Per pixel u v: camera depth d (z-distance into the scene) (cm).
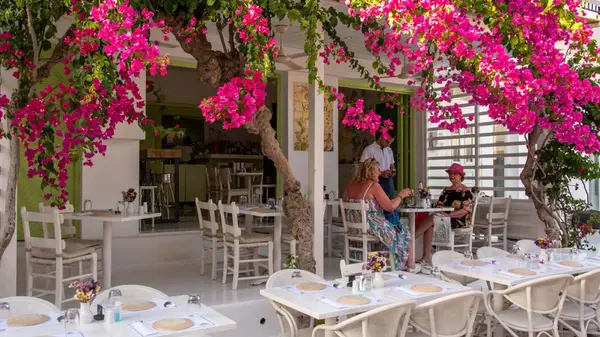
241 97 353
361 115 391
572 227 753
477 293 361
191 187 1146
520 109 424
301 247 579
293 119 880
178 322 299
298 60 862
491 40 420
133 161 760
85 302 305
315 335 367
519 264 485
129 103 371
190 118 1348
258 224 912
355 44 802
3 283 458
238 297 540
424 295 373
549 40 451
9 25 363
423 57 434
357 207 641
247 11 366
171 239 742
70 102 360
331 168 931
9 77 445
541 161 737
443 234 705
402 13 366
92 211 614
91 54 350
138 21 353
